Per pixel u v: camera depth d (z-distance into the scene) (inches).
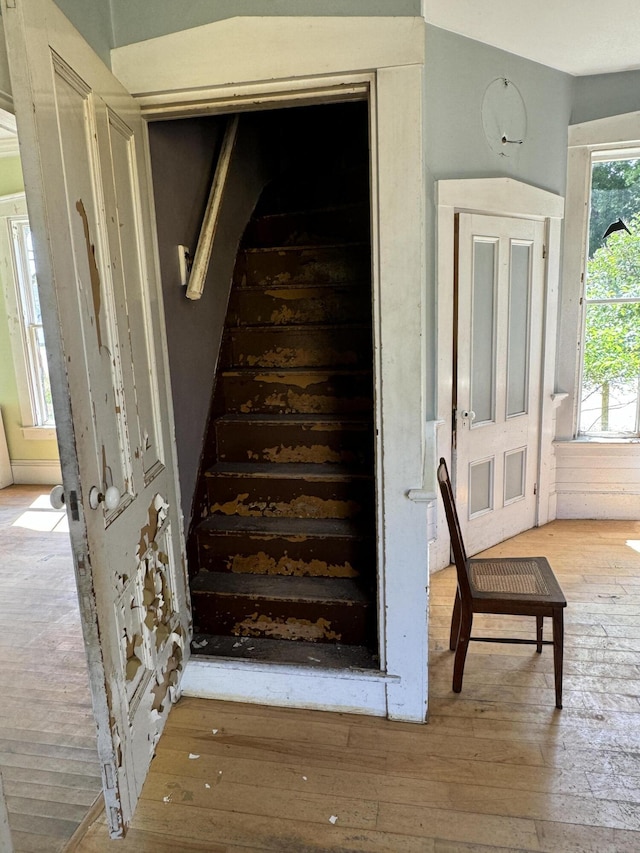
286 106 68.4
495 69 111.3
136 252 65.9
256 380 100.8
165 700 72.1
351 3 62.6
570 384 141.9
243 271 112.8
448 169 107.0
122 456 59.0
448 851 56.9
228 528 88.8
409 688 74.6
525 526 139.1
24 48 41.4
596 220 136.6
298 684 78.0
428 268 109.1
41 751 72.2
